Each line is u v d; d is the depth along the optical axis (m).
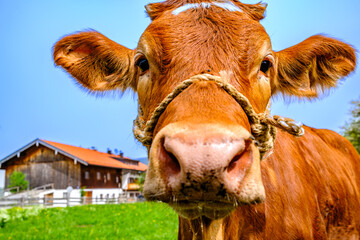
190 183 1.45
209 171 1.42
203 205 1.65
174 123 1.59
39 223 12.66
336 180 3.98
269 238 2.83
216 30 2.29
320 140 4.39
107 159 45.16
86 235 9.53
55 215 14.73
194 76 1.96
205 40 2.22
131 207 17.11
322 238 3.34
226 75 2.08
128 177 48.59
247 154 1.60
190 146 1.45
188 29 2.31
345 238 3.99
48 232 10.23
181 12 2.50
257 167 1.62
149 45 2.33
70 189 26.69
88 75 3.34
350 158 4.85
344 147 4.88
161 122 1.89
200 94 1.82
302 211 3.13
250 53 2.25
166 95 2.09
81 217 13.77
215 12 2.46
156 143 1.62
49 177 36.03
